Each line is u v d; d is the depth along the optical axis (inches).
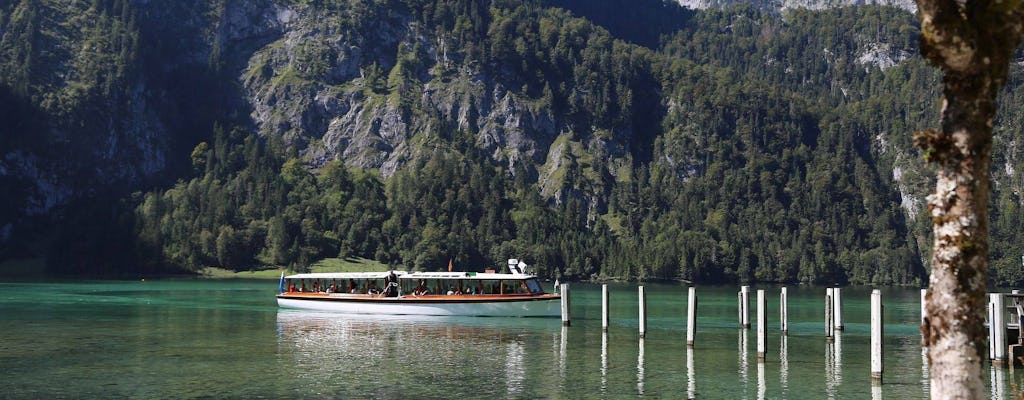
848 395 2253.9
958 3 754.8
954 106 765.9
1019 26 761.6
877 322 2416.3
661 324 4343.0
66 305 5698.8
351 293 5083.7
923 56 773.3
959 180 760.3
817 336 3708.2
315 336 3646.7
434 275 4763.8
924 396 2239.2
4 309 5241.1
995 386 2341.3
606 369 2687.0
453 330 3914.9
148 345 3270.2
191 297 6924.2
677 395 2255.2
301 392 2276.1
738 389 2336.4
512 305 4547.2
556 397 2219.5
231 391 2284.7
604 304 3799.2
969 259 755.4
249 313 4940.9
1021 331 2571.4
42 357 2910.9
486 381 2465.6
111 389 2298.2
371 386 2375.7
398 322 4338.1
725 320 4687.5
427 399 2188.7
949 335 760.3
